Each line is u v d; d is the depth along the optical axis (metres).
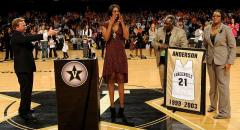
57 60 4.71
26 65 6.29
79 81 4.73
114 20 6.36
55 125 6.09
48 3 26.78
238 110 6.90
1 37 19.59
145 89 8.91
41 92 8.72
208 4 27.89
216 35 6.23
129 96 8.11
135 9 27.78
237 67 12.52
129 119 6.34
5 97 8.23
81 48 19.89
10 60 15.80
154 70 12.10
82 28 20.22
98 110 4.81
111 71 6.41
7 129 5.90
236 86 9.19
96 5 27.45
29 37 6.12
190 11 26.08
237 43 19.59
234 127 5.89
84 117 4.79
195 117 6.41
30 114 6.51
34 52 16.64
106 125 6.04
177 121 6.18
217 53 6.26
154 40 7.15
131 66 13.16
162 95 8.19
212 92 6.68
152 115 6.55
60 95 4.76
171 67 6.65
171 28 6.96
